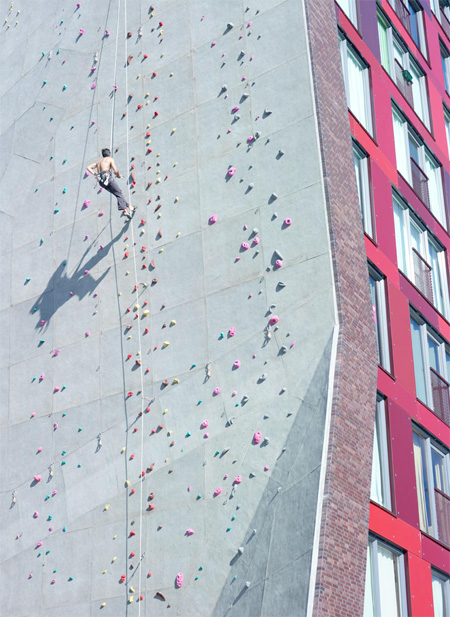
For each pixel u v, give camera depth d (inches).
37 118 898.1
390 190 861.2
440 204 1038.4
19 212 869.8
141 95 826.2
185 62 805.9
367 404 638.5
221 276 707.4
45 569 714.2
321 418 606.2
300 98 716.0
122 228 786.8
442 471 847.1
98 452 723.4
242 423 651.5
